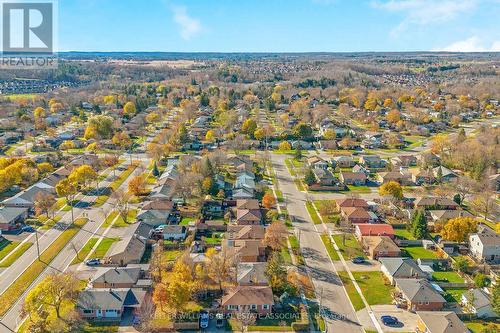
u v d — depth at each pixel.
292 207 144.50
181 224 128.50
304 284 97.88
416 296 89.06
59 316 83.56
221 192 148.38
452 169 189.12
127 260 104.69
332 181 165.88
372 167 192.88
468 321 86.25
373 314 87.44
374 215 133.75
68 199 144.25
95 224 128.12
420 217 120.44
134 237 113.19
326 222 132.50
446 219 129.25
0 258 106.38
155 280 96.75
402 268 100.00
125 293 88.50
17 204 138.12
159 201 139.00
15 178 154.50
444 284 98.00
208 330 82.38
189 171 163.38
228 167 184.75
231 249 105.44
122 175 175.12
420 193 160.00
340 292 95.19
